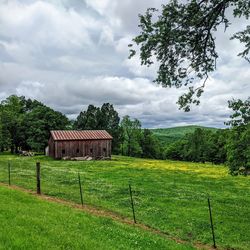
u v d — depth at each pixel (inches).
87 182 1750.7
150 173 2490.2
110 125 6889.8
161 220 998.4
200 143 5979.3
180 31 721.6
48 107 5551.2
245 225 1019.3
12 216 707.4
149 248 656.4
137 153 7283.5
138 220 975.6
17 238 548.7
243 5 697.0
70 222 750.5
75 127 6998.0
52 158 4099.4
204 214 1118.4
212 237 879.7
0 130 5167.3
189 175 2490.2
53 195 1224.8
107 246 602.2
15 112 5821.9
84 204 1115.3
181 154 7027.6
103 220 846.5
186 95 770.8
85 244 585.9
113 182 1818.4
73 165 3036.4
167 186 1764.3
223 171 2896.2
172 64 748.0
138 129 6904.5
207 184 1983.3
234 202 1390.3
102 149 4323.3
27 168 2434.8
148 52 725.9
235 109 891.4
